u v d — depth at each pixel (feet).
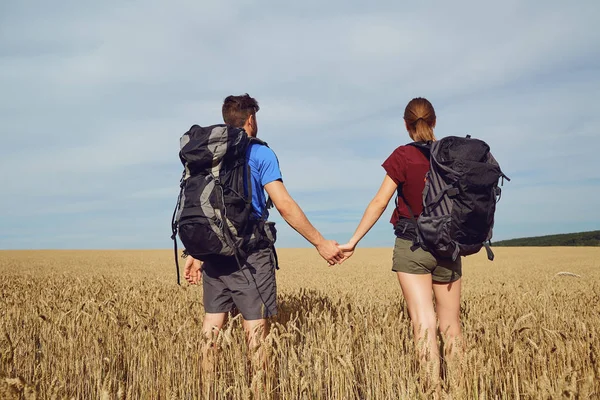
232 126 11.25
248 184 10.55
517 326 10.77
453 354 9.61
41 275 58.65
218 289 11.35
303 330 14.21
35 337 15.87
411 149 11.29
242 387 9.83
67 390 11.64
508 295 26.40
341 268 83.15
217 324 11.50
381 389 10.75
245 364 10.93
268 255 11.18
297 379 9.92
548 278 49.73
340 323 12.89
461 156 10.29
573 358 10.33
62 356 12.90
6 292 29.30
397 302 22.16
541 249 172.65
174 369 12.07
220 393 10.56
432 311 10.94
